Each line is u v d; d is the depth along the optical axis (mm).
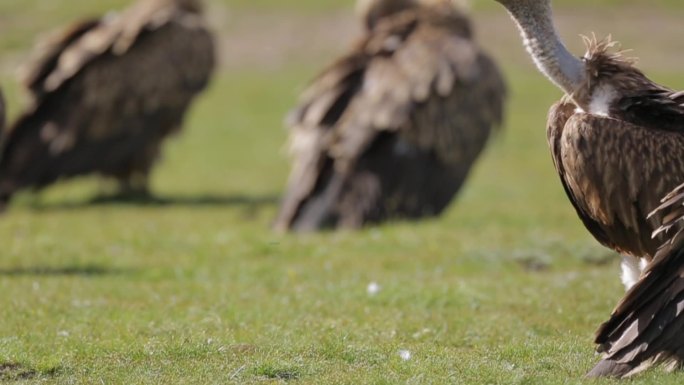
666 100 8664
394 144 18344
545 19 9055
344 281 12625
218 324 10102
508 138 28453
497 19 39531
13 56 36156
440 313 10742
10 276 12953
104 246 15438
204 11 22906
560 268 13570
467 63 18797
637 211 8516
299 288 12172
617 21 38500
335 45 38156
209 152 27828
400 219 18125
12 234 16641
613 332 7797
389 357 8781
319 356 8828
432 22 19391
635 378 7879
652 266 7629
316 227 17703
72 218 18953
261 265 13836
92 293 11875
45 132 21484
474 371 8297
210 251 15062
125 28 21859
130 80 21703
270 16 40906
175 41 22047
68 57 21578
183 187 23531
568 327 10016
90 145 21594
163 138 22281
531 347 9055
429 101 18453
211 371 8430
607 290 11469
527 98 32656
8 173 21219
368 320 10352
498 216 18828
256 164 26438
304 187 18156
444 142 18453
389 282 12414
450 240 15484
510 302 11164
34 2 40750
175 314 10648
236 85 34875
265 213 19953
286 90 34312
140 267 13844
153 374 8391
